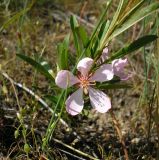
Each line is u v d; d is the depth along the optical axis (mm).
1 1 235
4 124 187
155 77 185
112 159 182
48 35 260
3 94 200
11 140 181
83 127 199
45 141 161
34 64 159
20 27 207
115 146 190
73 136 188
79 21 267
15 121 187
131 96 227
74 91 158
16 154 174
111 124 204
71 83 152
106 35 146
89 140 190
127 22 143
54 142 182
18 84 208
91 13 287
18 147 177
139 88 226
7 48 233
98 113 211
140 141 194
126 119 212
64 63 157
